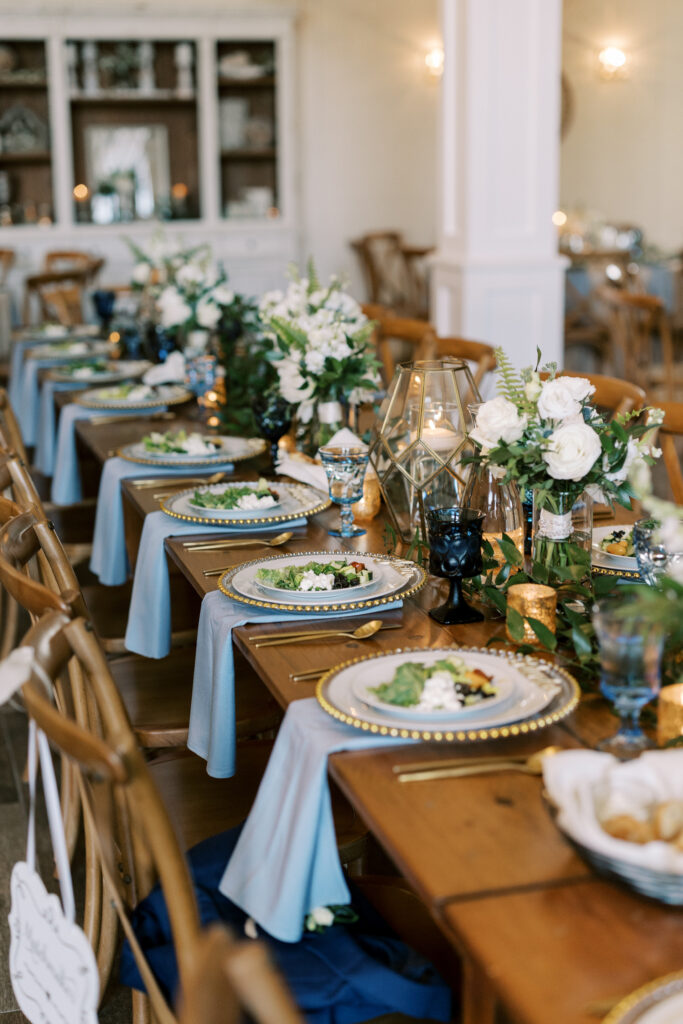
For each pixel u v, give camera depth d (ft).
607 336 23.11
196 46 25.62
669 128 28.04
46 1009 3.84
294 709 4.19
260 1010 2.14
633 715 3.82
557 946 2.81
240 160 26.84
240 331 10.87
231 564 6.05
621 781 3.15
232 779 5.81
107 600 8.38
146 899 4.52
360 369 7.84
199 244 26.09
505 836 3.33
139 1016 5.18
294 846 3.88
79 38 24.70
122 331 14.82
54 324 18.49
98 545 8.61
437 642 4.87
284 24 25.36
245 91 26.37
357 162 27.61
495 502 5.49
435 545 5.03
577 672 4.48
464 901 3.00
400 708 3.90
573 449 4.82
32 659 3.74
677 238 28.32
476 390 6.17
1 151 25.43
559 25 15.80
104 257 25.31
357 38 26.96
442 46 16.25
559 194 31.50
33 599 4.41
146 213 26.43
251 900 4.03
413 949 4.31
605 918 2.93
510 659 4.42
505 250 16.30
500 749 3.87
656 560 4.95
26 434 15.38
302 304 8.30
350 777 3.69
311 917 4.13
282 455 7.97
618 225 28.99
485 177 15.96
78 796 7.51
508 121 15.90
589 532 5.16
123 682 6.98
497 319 16.43
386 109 27.48
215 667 5.27
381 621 5.11
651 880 2.86
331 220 27.76
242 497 6.82
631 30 28.58
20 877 3.90
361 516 6.95
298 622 5.18
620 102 29.27
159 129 26.32
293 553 6.01
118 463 8.59
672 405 7.45
